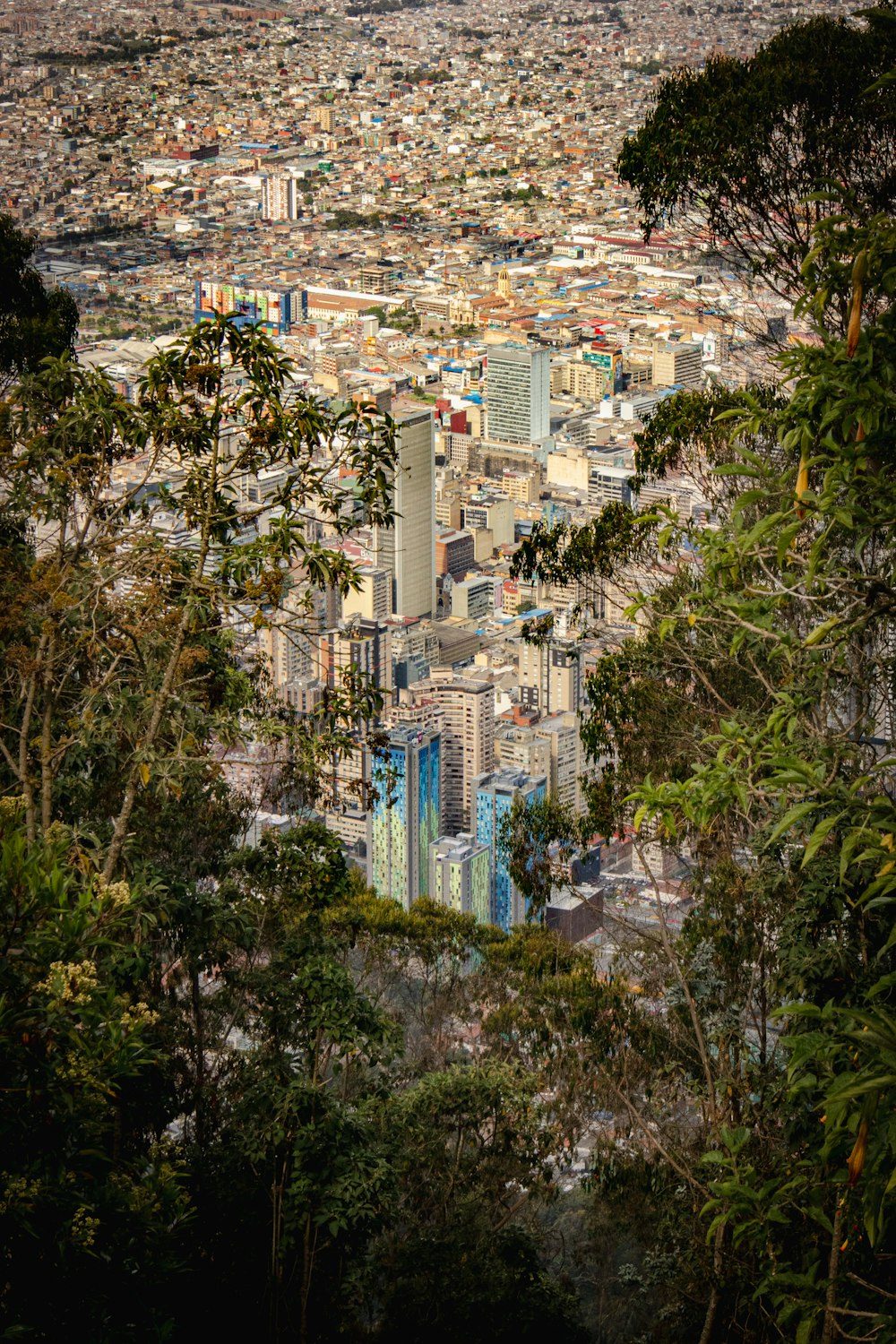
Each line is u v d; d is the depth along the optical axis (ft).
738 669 88.22
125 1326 48.88
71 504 74.33
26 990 46.03
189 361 70.38
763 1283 44.37
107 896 48.67
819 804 41.06
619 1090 82.48
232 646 80.69
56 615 70.54
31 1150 45.83
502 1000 101.30
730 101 92.43
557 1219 102.27
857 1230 46.65
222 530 72.02
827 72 90.53
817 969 59.93
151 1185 54.44
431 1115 85.81
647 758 87.15
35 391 72.74
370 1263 78.64
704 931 79.97
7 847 46.26
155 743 71.87
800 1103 59.77
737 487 90.43
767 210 95.35
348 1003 77.41
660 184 99.14
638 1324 89.51
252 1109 74.59
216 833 85.92
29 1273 46.16
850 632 46.93
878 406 42.09
